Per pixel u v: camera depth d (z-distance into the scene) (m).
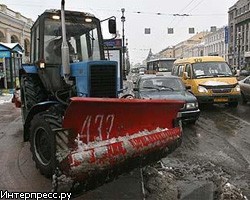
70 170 4.05
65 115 4.21
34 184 4.94
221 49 78.06
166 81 10.72
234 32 66.62
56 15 6.39
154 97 9.26
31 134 5.15
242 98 14.41
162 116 5.34
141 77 11.07
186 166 5.79
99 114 4.39
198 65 13.44
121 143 4.55
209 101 12.34
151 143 4.93
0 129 9.22
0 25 28.69
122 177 5.13
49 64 6.27
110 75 5.45
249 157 6.30
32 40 7.41
